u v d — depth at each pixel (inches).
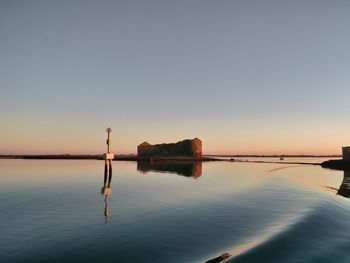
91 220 572.4
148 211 668.7
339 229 530.0
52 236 456.4
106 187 1187.3
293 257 373.1
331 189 1226.0
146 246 412.5
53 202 794.8
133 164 3698.3
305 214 617.0
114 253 383.2
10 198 868.6
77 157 7303.2
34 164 3646.7
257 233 479.8
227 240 443.8
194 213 647.8
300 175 2044.8
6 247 402.6
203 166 3248.0
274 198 882.8
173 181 1469.0
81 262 351.3
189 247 410.3
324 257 382.9
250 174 2006.6
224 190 1091.3
